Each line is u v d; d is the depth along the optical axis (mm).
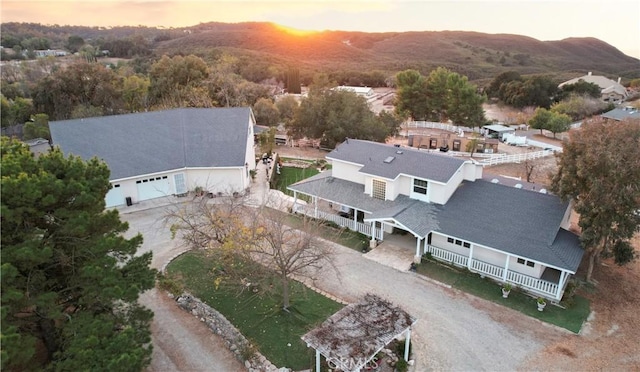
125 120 38781
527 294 22828
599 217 21719
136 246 17000
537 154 49812
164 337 19125
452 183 27906
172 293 22438
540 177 43312
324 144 56250
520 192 27219
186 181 36906
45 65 89188
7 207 12781
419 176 27844
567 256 22078
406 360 17766
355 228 30141
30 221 14102
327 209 33250
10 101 65750
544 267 24562
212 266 24344
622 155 20562
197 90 65375
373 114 57312
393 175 28578
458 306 21766
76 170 15547
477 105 71562
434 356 18219
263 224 23656
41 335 15781
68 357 13242
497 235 24062
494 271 24109
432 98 75750
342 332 16359
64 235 14820
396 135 62031
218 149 37562
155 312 20891
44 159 15281
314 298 22297
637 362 17859
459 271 25062
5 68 88062
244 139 38812
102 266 14906
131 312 16438
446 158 29531
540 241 23078
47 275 15234
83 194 14750
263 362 17500
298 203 33781
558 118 64188
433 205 27672
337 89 58625
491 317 20891
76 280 14844
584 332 19812
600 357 18156
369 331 16422
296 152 54062
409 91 76688
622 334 19656
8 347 11203
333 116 53656
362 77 133000
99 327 13977
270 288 22500
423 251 26938
